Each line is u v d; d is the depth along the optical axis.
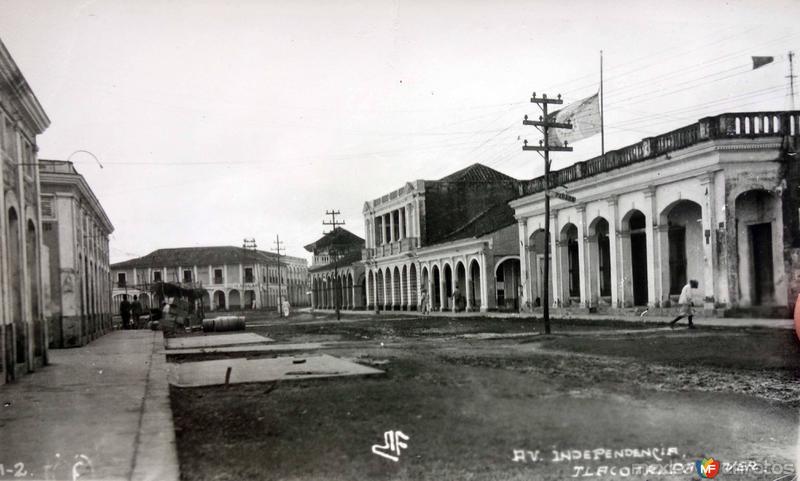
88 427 6.93
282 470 5.44
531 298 34.12
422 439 6.26
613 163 26.34
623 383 9.09
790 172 19.67
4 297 11.05
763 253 19.14
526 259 34.41
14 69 11.62
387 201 55.50
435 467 5.44
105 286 36.94
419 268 48.59
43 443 6.24
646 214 24.64
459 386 9.21
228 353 16.61
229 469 5.48
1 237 11.12
